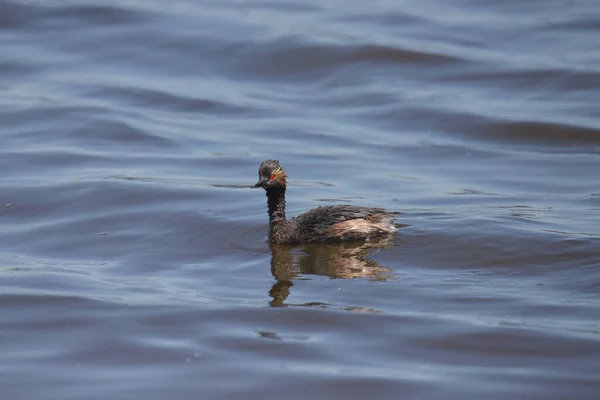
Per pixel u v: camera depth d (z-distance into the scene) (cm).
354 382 1187
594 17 3394
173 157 2334
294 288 1494
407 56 3058
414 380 1188
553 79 2856
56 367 1241
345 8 3588
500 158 2330
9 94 2809
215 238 1758
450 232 1714
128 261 1656
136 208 1936
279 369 1225
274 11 3559
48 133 2495
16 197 2006
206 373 1218
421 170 2253
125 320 1381
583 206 1912
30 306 1440
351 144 2458
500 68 2955
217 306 1424
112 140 2459
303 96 2852
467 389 1164
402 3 3641
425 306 1410
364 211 1727
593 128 2470
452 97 2762
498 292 1458
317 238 1695
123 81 2947
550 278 1509
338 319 1367
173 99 2797
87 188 2052
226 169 2248
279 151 2397
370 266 1584
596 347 1259
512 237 1675
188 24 3400
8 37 3303
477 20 3419
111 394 1166
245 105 2770
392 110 2692
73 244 1755
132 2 3609
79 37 3303
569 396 1141
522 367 1219
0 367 1241
